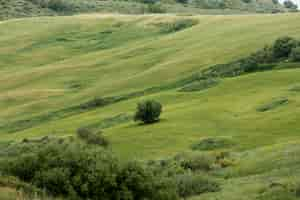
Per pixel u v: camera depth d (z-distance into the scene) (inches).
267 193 1155.9
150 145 2544.3
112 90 4500.5
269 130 2439.7
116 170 1078.4
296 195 1109.1
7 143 3016.7
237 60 4352.9
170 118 3056.1
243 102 3132.4
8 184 942.4
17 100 4731.8
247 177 1494.8
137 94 4210.1
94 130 2815.0
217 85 3690.9
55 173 1024.9
